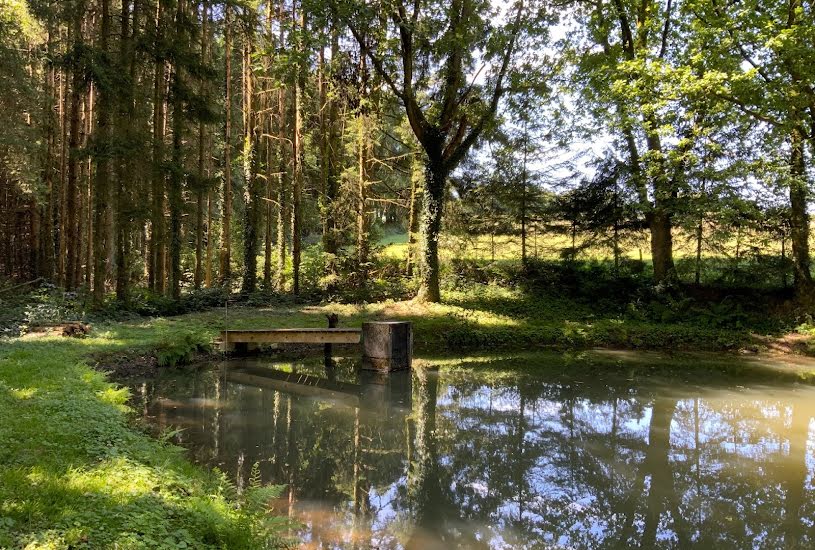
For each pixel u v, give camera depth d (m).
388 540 4.80
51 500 3.53
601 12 18.86
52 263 20.05
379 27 15.57
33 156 18.70
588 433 8.04
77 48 13.45
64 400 6.20
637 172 18.14
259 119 21.72
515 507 5.60
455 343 15.09
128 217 14.80
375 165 23.66
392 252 25.45
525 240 21.86
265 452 6.95
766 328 15.77
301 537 4.75
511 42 16.86
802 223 16.11
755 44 14.67
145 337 12.09
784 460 6.93
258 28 19.31
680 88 14.66
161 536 3.32
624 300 18.69
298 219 20.86
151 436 6.86
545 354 14.41
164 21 15.83
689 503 5.71
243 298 19.89
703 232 18.09
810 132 15.51
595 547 4.79
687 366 13.04
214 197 27.52
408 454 7.11
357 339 12.47
